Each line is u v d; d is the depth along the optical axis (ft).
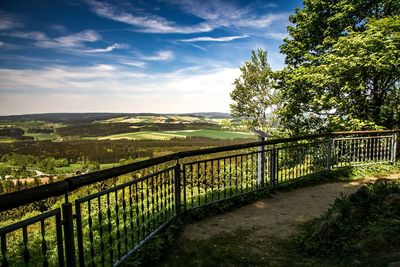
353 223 12.21
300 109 51.72
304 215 17.20
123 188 10.52
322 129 49.75
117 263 10.00
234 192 22.54
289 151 28.71
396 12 45.16
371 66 36.94
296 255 11.93
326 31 48.24
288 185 23.72
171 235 13.56
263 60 86.48
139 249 11.93
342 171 28.48
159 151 179.63
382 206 12.75
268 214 17.56
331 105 45.19
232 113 91.81
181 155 15.30
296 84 49.52
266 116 87.97
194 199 21.02
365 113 46.44
